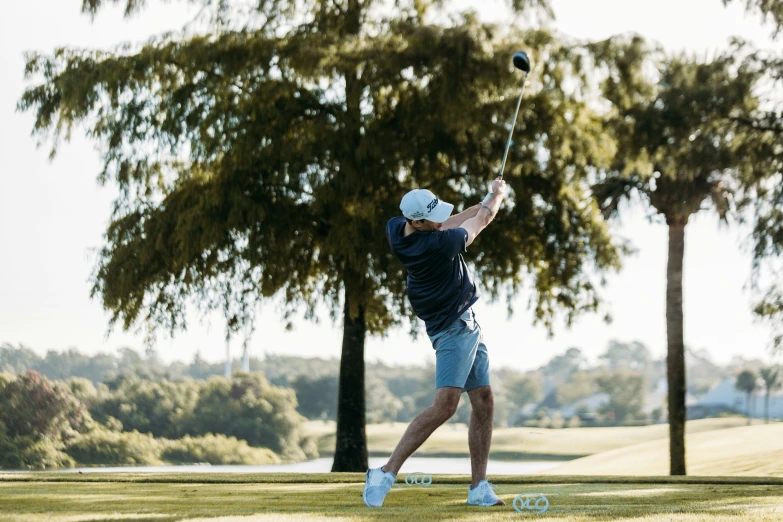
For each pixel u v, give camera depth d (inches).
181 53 756.6
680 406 952.3
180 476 412.8
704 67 755.4
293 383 6107.3
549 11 769.6
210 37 780.6
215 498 250.8
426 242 215.8
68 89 770.2
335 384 6136.8
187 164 860.0
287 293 808.9
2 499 243.4
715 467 1071.0
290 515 194.2
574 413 6628.9
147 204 819.4
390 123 755.4
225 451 3718.0
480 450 228.5
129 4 776.3
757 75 741.3
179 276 778.8
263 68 749.3
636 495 265.1
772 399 5659.5
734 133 773.9
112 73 763.4
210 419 4133.9
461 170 792.9
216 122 740.7
